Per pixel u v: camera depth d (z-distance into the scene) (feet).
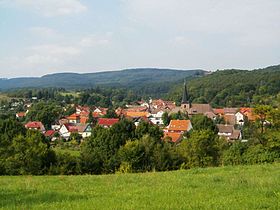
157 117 539.29
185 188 53.88
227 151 155.33
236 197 43.80
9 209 40.04
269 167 84.17
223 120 457.68
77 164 154.61
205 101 612.29
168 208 37.91
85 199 46.50
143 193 49.78
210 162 172.65
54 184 65.92
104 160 159.22
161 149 162.71
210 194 46.93
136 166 157.28
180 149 176.14
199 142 174.09
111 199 45.24
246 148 149.69
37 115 478.18
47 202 44.57
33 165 150.00
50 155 154.10
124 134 193.06
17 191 55.42
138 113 556.10
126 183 64.59
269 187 49.85
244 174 70.95
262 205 38.58
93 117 488.02
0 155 156.97
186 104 525.34
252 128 173.68
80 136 367.66
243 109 481.05
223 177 65.62
